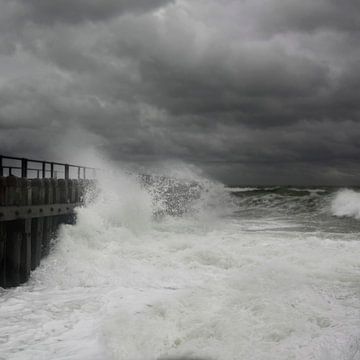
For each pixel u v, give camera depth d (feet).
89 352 17.80
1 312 23.90
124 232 47.85
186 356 16.47
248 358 15.84
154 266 35.01
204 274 32.63
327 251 40.37
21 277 32.48
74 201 45.55
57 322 21.98
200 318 20.15
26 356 17.58
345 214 87.25
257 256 38.17
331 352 15.65
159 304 23.09
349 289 26.71
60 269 34.09
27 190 33.01
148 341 18.06
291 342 17.08
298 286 25.95
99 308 24.34
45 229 37.81
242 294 23.77
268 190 156.35
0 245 30.53
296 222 75.87
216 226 67.56
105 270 33.65
